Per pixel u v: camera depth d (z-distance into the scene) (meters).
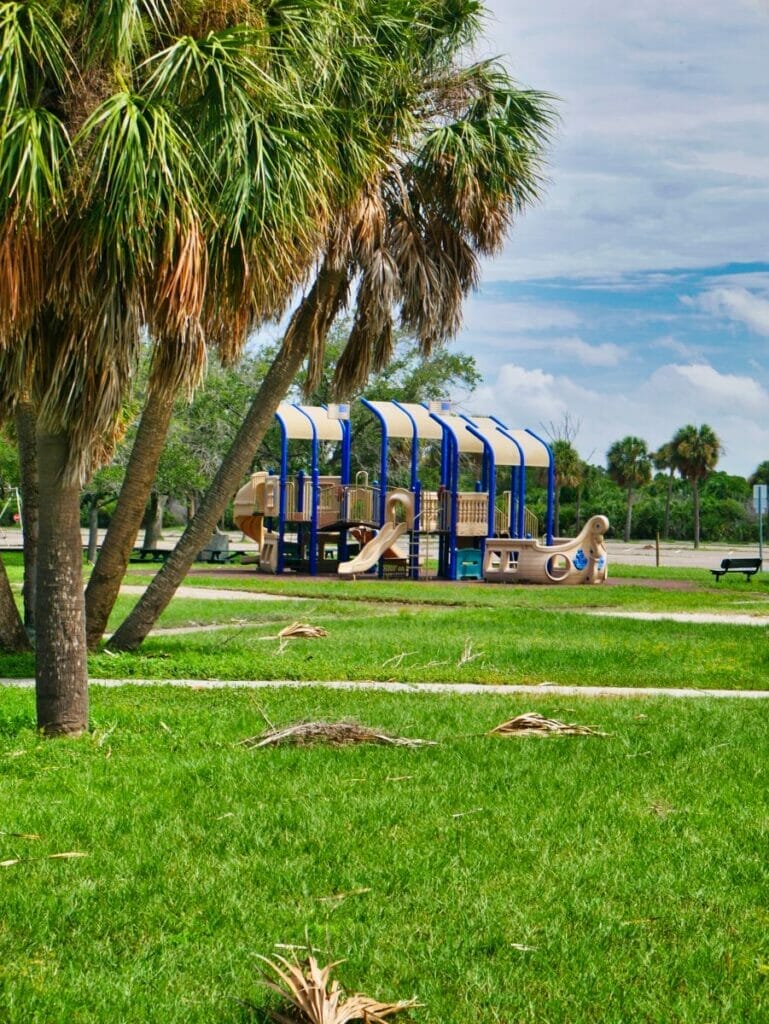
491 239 17.14
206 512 16.73
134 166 8.84
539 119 17.22
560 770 9.44
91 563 38.97
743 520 104.00
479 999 5.32
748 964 5.75
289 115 10.42
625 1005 5.28
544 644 18.33
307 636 19.25
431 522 38.19
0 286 9.11
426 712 11.87
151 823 7.81
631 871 7.04
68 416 10.15
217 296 10.09
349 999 5.05
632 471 95.06
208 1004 5.19
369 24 14.79
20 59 8.81
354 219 15.55
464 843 7.50
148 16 9.84
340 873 6.91
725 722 11.65
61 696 10.67
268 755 9.80
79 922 6.13
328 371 54.81
